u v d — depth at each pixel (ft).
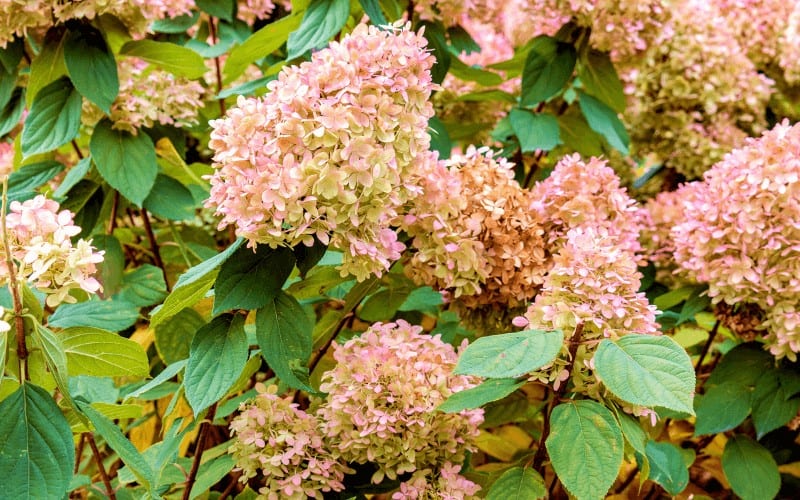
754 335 6.83
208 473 6.24
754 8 8.83
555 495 6.57
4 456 5.51
